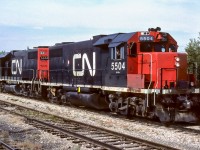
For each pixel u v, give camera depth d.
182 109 14.47
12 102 24.16
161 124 14.30
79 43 20.28
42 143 10.59
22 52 29.25
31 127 13.34
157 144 9.88
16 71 30.34
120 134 11.47
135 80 14.98
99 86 17.84
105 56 17.47
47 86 25.05
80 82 20.05
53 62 23.84
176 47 16.19
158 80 14.56
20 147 9.94
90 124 13.80
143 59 15.41
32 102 23.92
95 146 9.91
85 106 20.20
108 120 15.45
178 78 14.98
